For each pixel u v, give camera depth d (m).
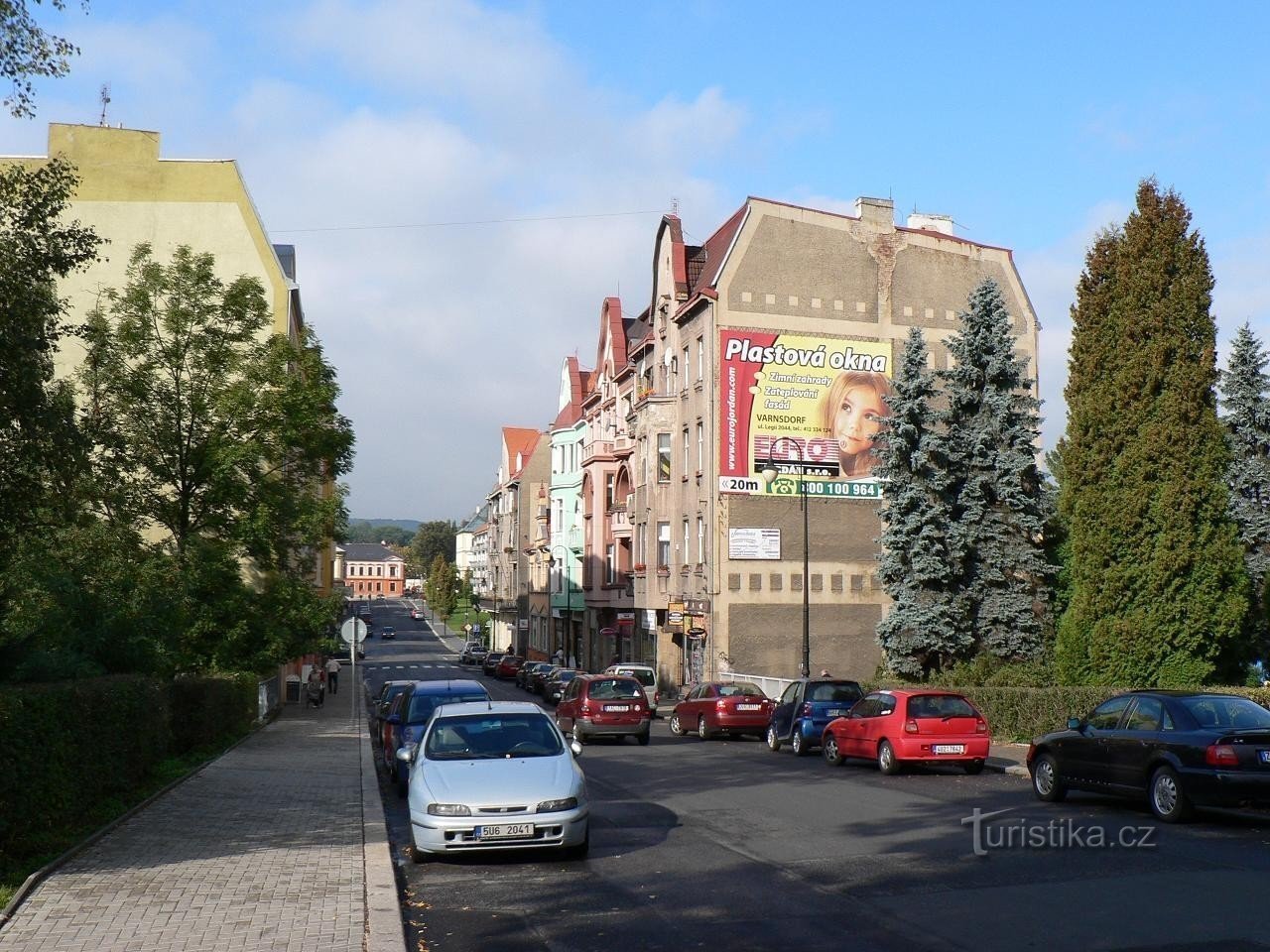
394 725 17.80
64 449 13.55
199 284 27.80
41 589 16.02
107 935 7.70
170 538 28.16
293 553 30.45
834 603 41.53
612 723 27.81
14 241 12.90
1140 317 22.16
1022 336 44.12
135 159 38.66
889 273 42.88
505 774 11.17
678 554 45.03
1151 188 22.55
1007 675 27.70
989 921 8.16
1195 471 21.88
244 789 16.28
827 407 41.78
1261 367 30.28
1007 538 30.17
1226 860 10.43
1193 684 21.25
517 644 91.62
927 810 14.33
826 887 9.58
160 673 19.78
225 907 8.52
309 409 28.39
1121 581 22.05
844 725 21.08
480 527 165.50
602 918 8.62
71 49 12.55
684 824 13.40
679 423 45.47
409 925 8.57
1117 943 7.46
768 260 41.56
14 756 9.81
